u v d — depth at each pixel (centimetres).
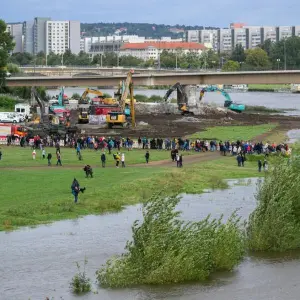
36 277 9288
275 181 10806
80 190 13662
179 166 18075
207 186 15575
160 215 9312
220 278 9300
